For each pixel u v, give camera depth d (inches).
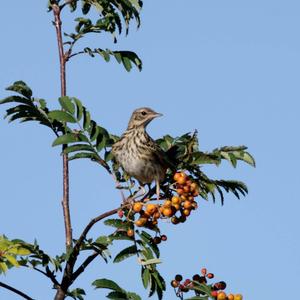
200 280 466.9
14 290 455.2
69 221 502.3
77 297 470.6
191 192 483.8
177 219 482.9
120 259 469.1
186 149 524.4
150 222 478.3
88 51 563.5
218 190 511.8
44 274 463.8
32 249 454.3
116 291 424.5
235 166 500.7
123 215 479.5
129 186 538.9
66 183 512.7
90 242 466.3
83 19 579.5
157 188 546.6
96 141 521.7
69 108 518.9
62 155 517.3
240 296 446.3
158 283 467.5
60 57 553.0
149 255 470.3
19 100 515.5
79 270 471.5
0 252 448.8
